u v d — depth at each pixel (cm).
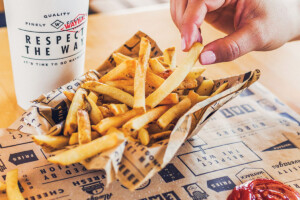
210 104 32
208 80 37
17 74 37
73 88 35
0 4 66
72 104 32
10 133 34
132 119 30
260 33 39
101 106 33
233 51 37
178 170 33
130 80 34
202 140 37
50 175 31
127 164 28
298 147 38
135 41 40
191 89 37
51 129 30
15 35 34
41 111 32
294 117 42
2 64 44
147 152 28
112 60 39
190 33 34
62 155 27
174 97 32
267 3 40
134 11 59
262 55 54
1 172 31
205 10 37
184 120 30
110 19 56
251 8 40
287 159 36
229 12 46
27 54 34
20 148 33
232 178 33
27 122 31
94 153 27
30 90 37
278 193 32
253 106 43
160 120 31
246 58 53
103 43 51
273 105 44
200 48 33
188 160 34
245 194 31
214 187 32
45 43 34
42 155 33
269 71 51
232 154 36
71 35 35
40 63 35
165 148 29
